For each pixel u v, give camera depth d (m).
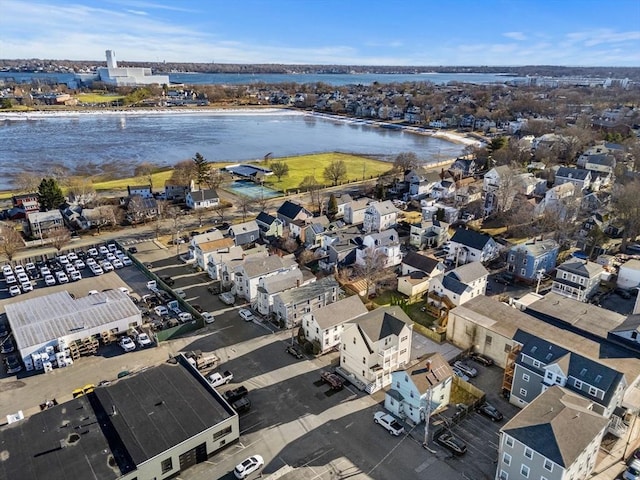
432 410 48.09
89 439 41.16
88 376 54.53
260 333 63.53
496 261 86.75
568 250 89.38
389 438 45.34
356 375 54.12
